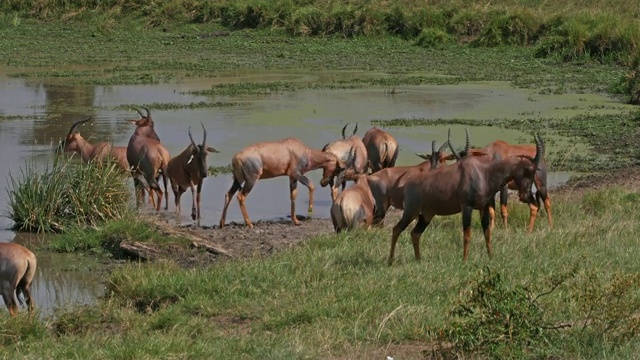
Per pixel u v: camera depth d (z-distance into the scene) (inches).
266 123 3491.6
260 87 4338.1
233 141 3198.8
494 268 1585.9
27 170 2532.0
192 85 4426.7
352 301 1514.5
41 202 2310.5
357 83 4453.7
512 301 1273.4
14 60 5241.1
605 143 3161.9
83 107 3850.9
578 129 3376.0
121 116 3661.4
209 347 1360.7
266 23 6220.5
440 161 2144.4
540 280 1530.5
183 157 2471.7
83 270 2001.7
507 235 1951.3
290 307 1537.9
